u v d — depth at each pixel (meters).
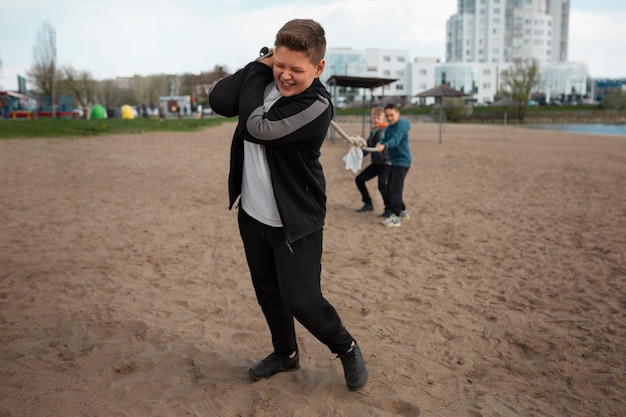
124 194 10.09
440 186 12.45
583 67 142.88
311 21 2.54
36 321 4.11
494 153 22.50
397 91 129.12
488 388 3.20
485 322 4.27
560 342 3.88
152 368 3.37
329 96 2.71
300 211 2.71
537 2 157.00
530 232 7.61
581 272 5.64
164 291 4.88
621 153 23.53
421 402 3.01
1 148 18.06
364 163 16.59
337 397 3.05
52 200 9.27
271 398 3.03
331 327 2.86
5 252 5.98
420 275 5.51
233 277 5.32
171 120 43.72
